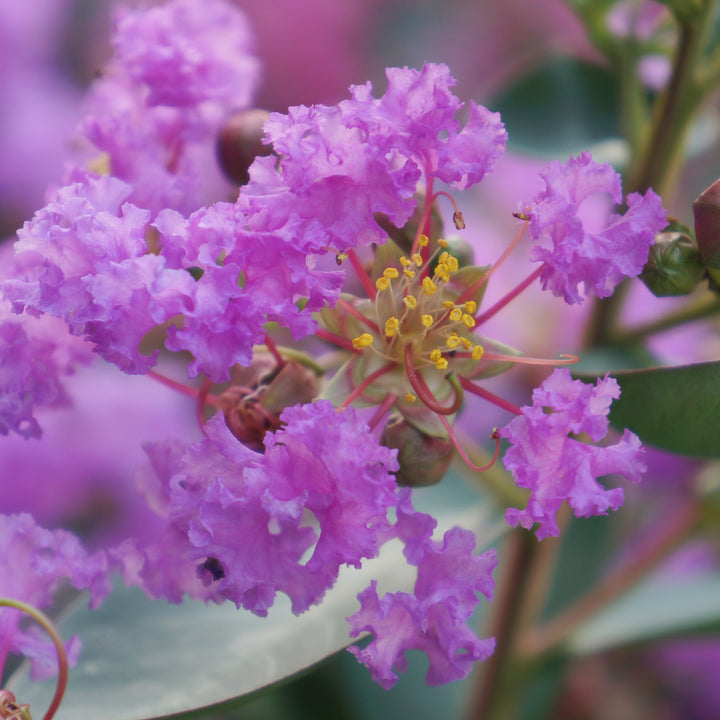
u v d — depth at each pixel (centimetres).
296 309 26
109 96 29
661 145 30
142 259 25
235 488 25
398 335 27
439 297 27
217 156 28
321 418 25
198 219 26
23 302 26
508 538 32
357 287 31
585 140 33
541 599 34
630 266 26
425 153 26
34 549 27
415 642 26
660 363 29
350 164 26
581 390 26
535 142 33
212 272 25
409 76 26
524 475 26
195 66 29
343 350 28
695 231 27
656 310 34
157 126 29
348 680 33
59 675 27
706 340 34
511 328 34
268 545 25
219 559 25
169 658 28
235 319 25
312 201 26
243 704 27
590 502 26
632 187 30
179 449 26
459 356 27
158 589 27
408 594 25
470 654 26
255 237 26
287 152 26
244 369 27
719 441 27
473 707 32
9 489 34
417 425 27
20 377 27
